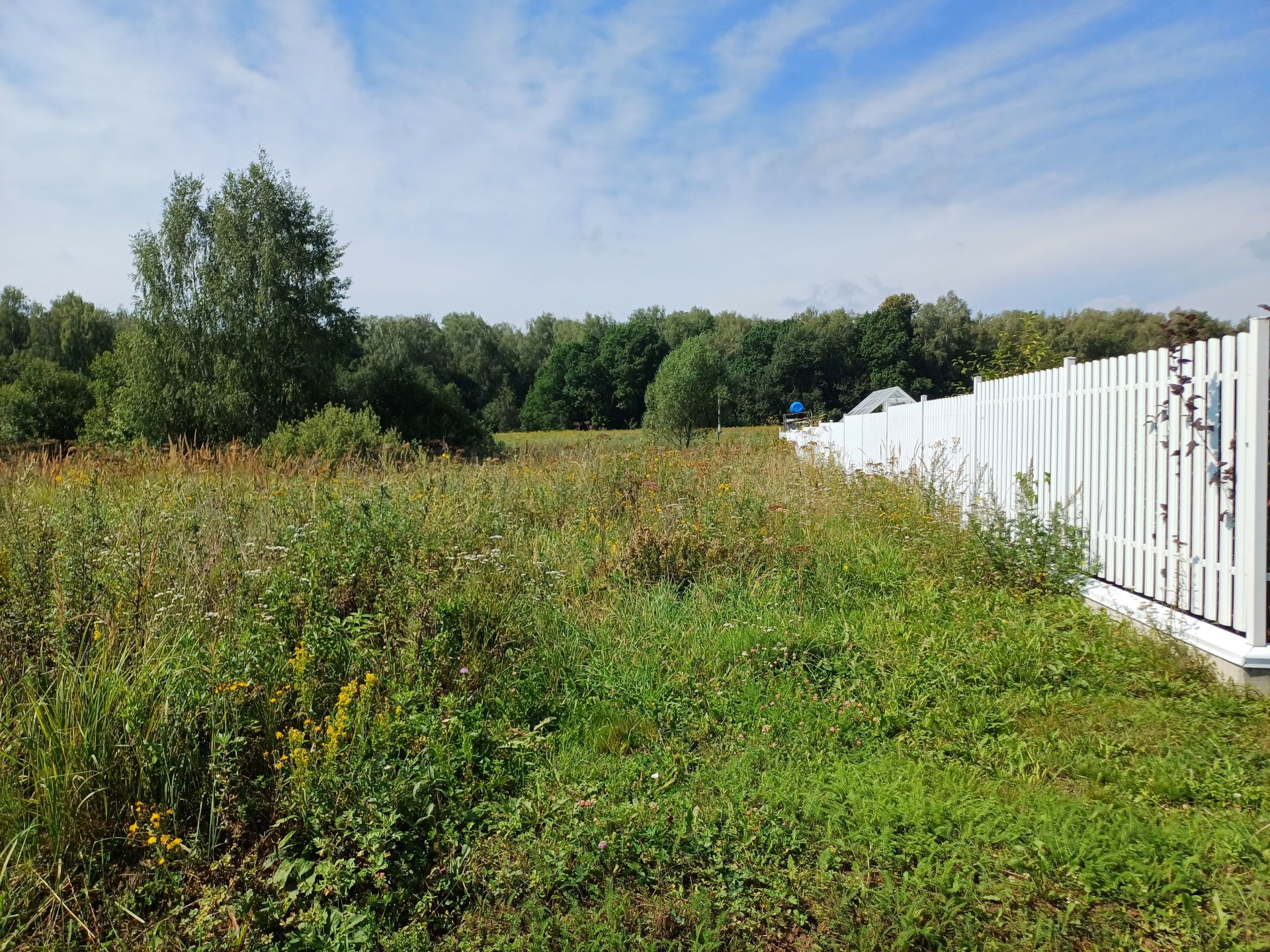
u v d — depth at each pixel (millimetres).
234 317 34500
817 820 3352
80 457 10766
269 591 4484
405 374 41656
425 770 3432
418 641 4469
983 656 5062
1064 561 6375
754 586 6520
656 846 3174
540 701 4504
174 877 2889
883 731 4227
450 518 6379
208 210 35906
